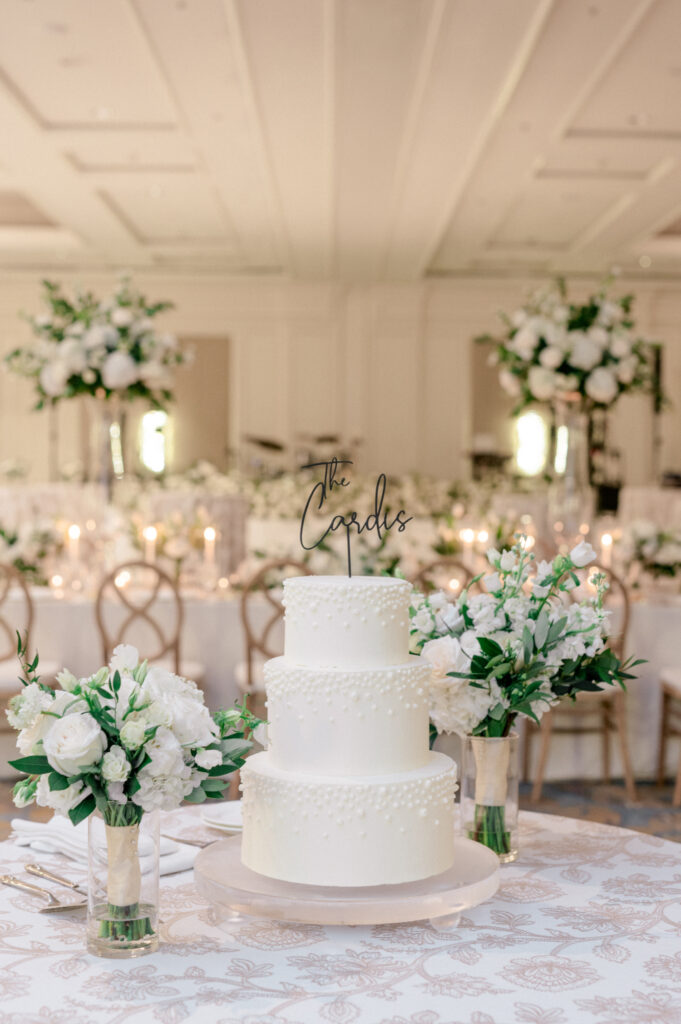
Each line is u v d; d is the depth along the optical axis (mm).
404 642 1778
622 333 5477
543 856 2072
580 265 13180
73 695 1526
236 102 7707
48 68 7230
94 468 5445
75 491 5844
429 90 7344
